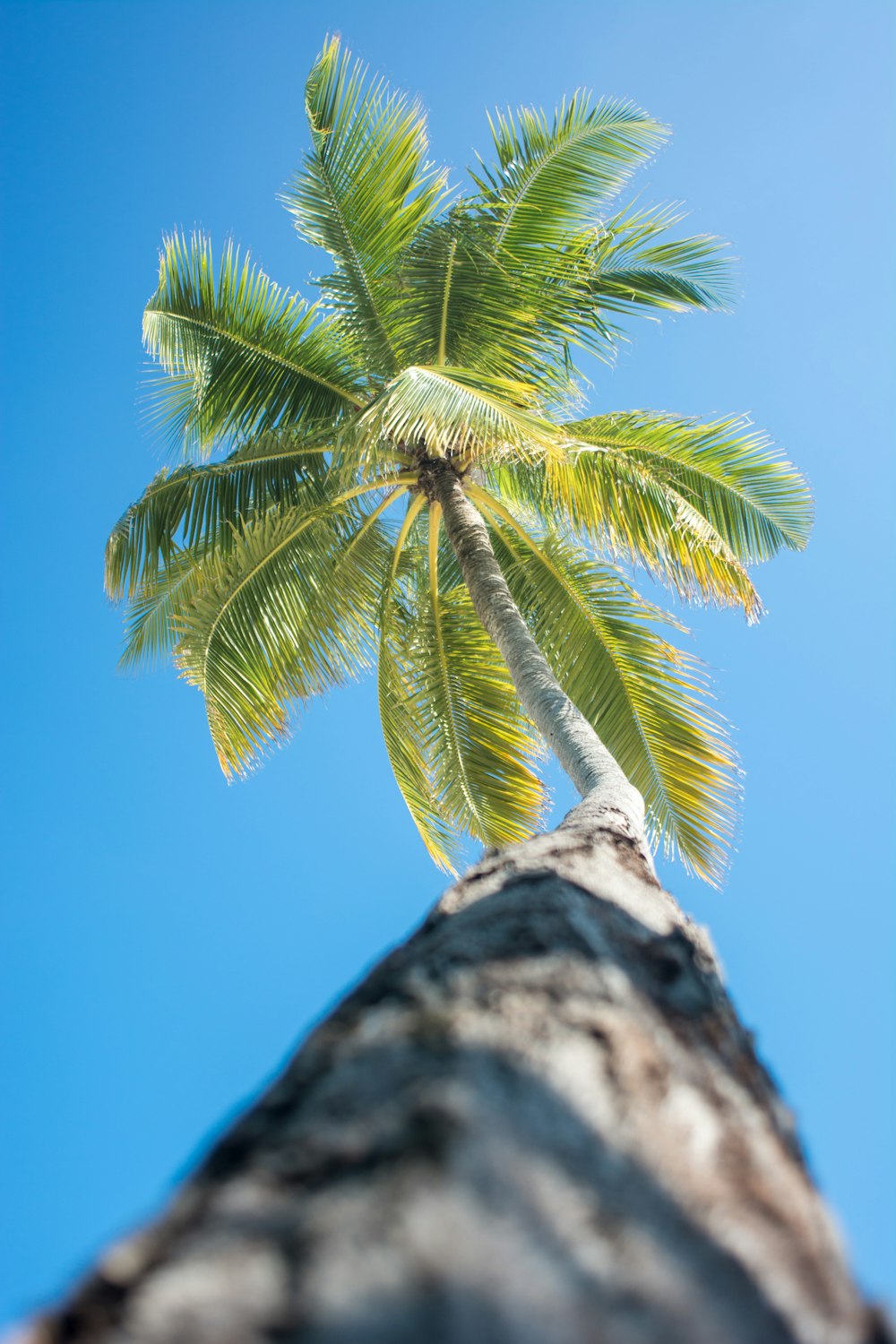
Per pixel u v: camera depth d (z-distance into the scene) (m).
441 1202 0.78
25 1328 0.73
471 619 9.05
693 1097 1.22
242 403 8.74
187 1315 0.69
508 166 8.16
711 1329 0.77
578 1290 0.74
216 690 7.43
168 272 8.44
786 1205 1.09
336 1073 1.11
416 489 8.56
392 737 8.72
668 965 1.70
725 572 7.70
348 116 8.25
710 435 8.06
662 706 7.97
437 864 8.83
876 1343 0.95
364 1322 0.66
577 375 8.52
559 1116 1.01
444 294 8.03
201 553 8.20
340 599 8.37
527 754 8.64
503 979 1.38
